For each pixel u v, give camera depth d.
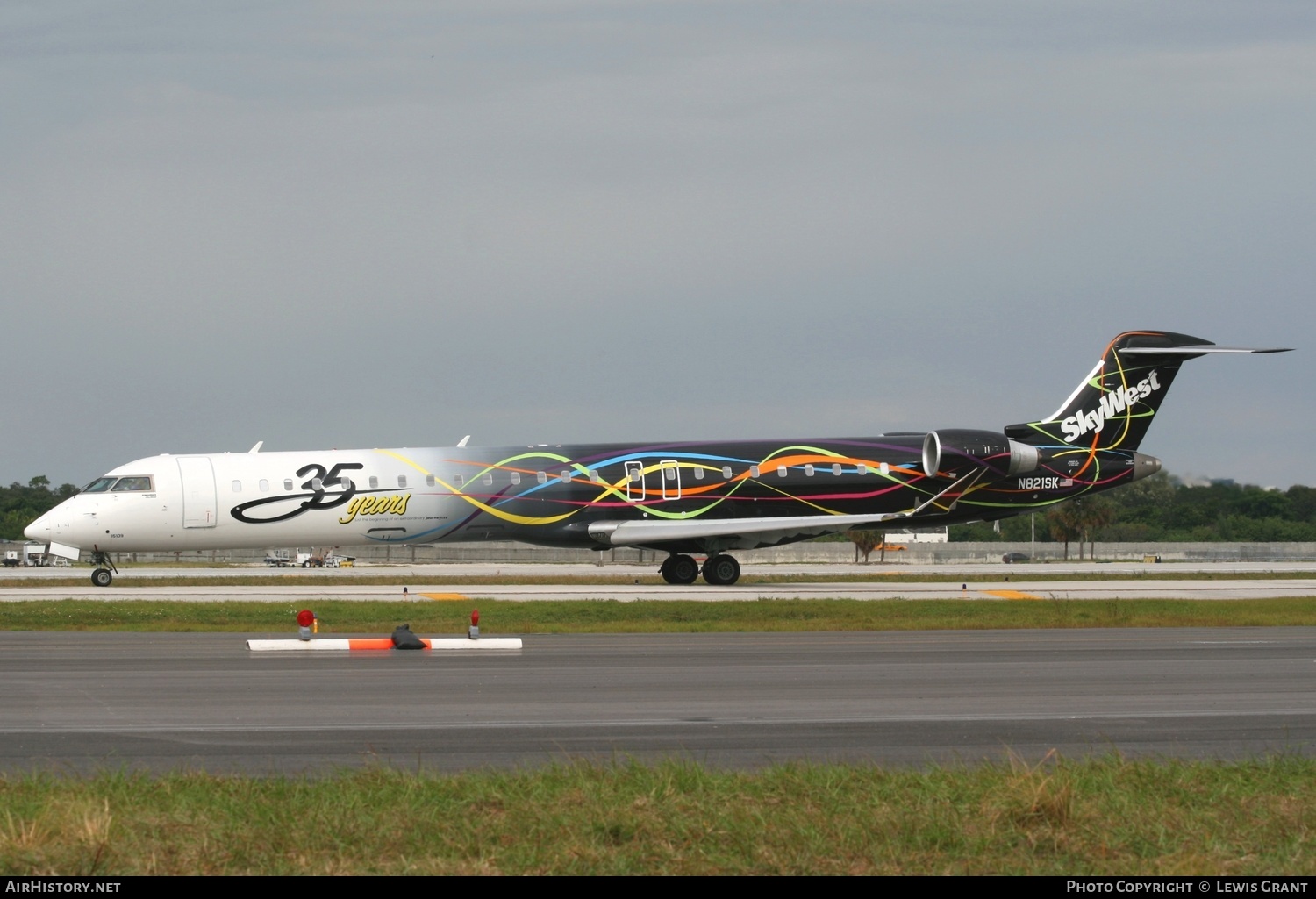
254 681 47.56
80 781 29.58
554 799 27.58
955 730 38.00
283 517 105.00
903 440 115.75
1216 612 82.44
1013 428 115.94
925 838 25.11
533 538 109.75
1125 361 116.44
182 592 98.94
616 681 48.28
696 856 24.02
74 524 101.88
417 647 59.50
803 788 28.70
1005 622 74.88
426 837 25.00
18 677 48.62
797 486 112.06
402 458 108.00
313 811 26.19
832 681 48.28
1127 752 34.81
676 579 111.75
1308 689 46.69
